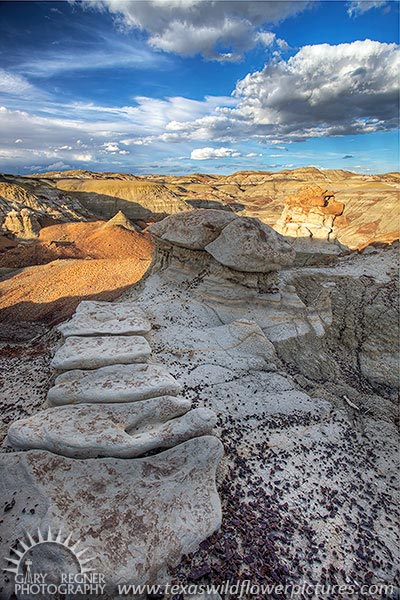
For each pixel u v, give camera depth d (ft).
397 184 613.52
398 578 26.86
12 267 164.66
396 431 48.01
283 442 38.50
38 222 238.27
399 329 72.54
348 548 28.27
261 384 48.11
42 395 41.50
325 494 33.12
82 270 133.28
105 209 370.94
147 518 24.75
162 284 70.59
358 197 481.46
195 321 60.03
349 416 48.75
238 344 54.49
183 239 67.72
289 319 64.34
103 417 30.73
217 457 29.55
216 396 42.78
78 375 36.22
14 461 26.55
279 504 30.17
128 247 196.54
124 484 26.40
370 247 111.65
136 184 403.75
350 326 73.77
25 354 64.85
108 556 22.26
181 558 23.72
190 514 25.72
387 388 63.31
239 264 61.93
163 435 29.58
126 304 56.59
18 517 23.56
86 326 45.78
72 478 25.98
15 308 111.55
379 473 39.27
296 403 46.75
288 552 26.30
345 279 86.17
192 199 484.74
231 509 28.25
